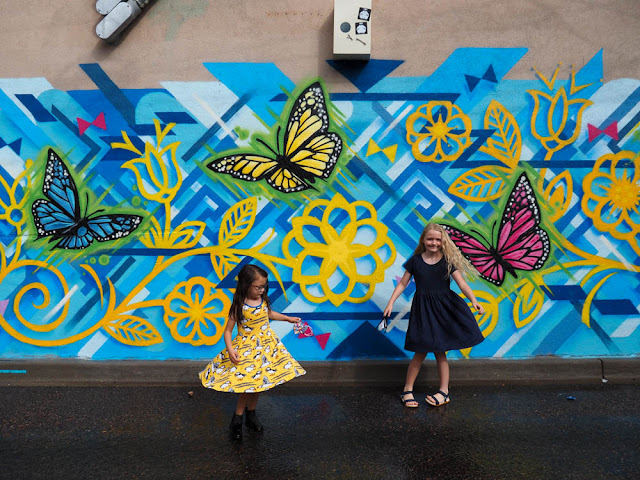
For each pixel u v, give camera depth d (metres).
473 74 5.30
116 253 5.45
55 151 5.39
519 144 5.34
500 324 5.44
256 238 5.41
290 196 5.38
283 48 5.30
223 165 5.38
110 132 5.36
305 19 5.29
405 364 5.37
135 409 4.82
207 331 5.47
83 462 3.89
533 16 5.26
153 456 3.98
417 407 4.82
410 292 5.43
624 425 4.40
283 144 5.36
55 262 5.46
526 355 5.46
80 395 5.15
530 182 5.36
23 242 5.46
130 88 5.34
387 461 3.87
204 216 5.41
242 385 4.09
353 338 5.46
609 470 3.71
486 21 5.27
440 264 4.86
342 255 5.41
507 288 5.42
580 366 5.39
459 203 5.37
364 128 5.34
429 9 5.27
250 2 5.29
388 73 5.30
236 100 5.34
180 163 5.38
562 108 5.32
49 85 5.35
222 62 5.32
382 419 4.58
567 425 4.42
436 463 3.84
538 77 5.30
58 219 5.44
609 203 5.37
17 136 5.39
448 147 5.34
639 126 5.31
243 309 4.29
